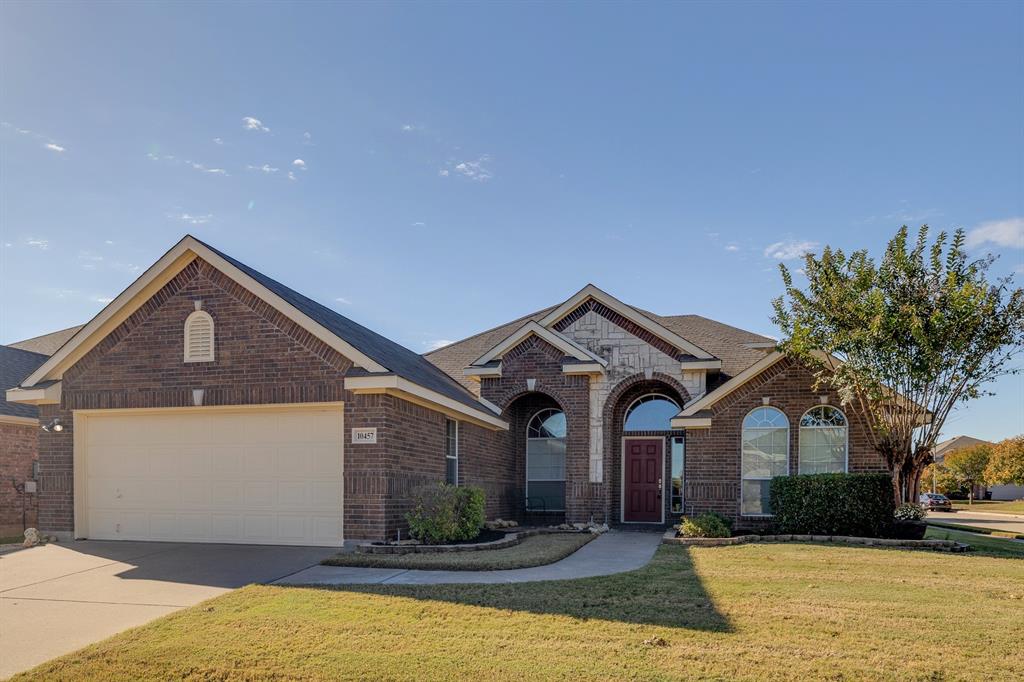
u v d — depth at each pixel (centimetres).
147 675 682
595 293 2053
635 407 2142
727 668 673
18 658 745
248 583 1052
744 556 1320
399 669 677
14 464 2003
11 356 2345
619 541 1647
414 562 1174
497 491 2064
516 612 860
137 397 1497
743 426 1872
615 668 672
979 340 1584
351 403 1387
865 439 1780
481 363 2070
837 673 661
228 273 1465
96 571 1165
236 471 1452
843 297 1658
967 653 719
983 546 1564
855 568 1187
